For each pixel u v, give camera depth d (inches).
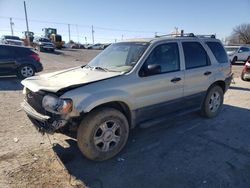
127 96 154.3
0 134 187.5
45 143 173.3
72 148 166.7
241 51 898.1
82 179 133.6
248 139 184.7
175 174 138.8
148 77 166.2
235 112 250.2
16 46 455.8
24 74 458.6
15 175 135.0
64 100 133.1
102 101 142.2
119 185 129.2
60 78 159.6
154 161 152.6
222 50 236.4
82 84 141.9
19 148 165.3
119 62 175.0
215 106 231.6
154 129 200.2
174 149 167.5
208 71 212.8
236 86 402.0
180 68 190.1
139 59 165.6
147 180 133.3
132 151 164.9
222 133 194.9
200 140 181.6
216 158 156.1
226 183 131.0
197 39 211.5
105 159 152.9
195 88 203.3
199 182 131.7
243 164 149.5
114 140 155.2
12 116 229.9
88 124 142.2
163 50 180.2
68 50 1728.6
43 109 142.0
